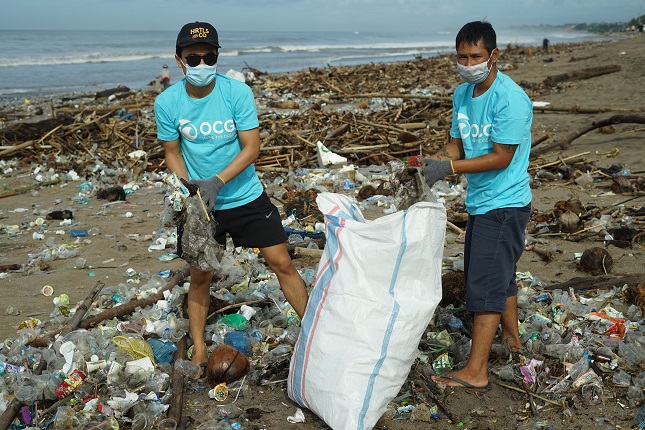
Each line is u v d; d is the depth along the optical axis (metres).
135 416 3.37
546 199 7.91
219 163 3.71
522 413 3.46
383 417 3.40
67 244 6.94
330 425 3.13
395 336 3.17
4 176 10.73
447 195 8.20
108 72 35.44
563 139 10.69
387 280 3.23
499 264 3.52
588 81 20.55
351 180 9.56
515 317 3.90
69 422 3.27
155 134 13.06
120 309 4.68
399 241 3.20
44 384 3.58
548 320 4.38
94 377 3.75
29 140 12.73
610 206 7.28
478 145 3.53
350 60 49.00
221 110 3.59
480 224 3.57
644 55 27.61
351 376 3.13
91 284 5.68
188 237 3.53
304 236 6.60
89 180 10.27
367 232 3.30
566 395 3.60
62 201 9.08
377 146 11.07
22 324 4.65
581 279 5.04
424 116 14.82
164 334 4.23
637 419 3.33
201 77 3.42
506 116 3.34
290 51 68.06
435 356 4.03
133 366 3.79
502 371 3.72
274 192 9.11
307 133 12.45
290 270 3.90
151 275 5.83
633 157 9.79
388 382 3.18
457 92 3.67
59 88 27.33
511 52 42.62
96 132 13.35
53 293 5.46
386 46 88.56
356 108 17.33
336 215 3.45
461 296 4.57
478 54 3.30
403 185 3.51
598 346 4.04
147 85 28.84
